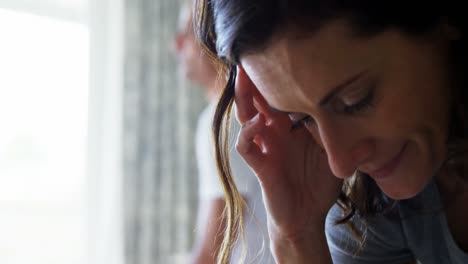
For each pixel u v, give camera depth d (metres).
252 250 1.30
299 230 0.96
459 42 0.70
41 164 3.72
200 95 3.68
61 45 3.78
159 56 3.60
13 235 3.64
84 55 3.84
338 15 0.61
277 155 0.95
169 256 3.51
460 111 0.74
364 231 0.93
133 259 3.45
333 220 0.97
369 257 0.95
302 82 0.64
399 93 0.65
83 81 3.83
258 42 0.64
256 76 0.68
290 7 0.62
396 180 0.72
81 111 3.81
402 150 0.71
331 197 0.95
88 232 3.75
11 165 3.65
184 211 3.56
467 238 0.82
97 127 3.80
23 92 3.68
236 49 0.67
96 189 3.77
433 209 0.83
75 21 3.83
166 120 3.59
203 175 1.75
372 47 0.62
